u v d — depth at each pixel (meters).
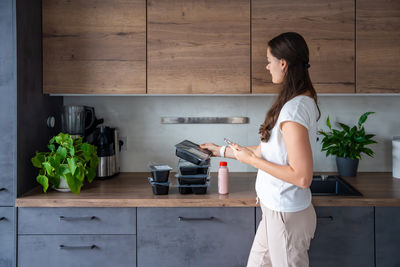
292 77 1.22
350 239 1.52
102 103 2.12
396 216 1.50
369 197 1.51
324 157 2.14
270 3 1.75
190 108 2.13
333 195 1.55
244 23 1.75
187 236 1.54
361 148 1.96
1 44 1.51
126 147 2.13
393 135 2.12
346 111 2.12
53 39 1.75
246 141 2.13
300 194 1.22
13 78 1.51
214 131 2.14
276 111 1.22
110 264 1.55
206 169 1.63
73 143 1.68
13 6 1.50
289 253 1.22
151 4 1.75
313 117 1.19
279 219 1.21
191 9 1.75
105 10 1.75
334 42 1.76
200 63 1.76
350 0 1.75
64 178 1.59
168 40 1.76
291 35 1.23
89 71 1.76
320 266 1.53
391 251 1.51
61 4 1.74
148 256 1.54
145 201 1.51
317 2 1.75
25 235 1.53
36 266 1.54
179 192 1.64
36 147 1.72
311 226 1.25
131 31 1.75
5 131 1.52
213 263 1.55
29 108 1.63
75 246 1.54
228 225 1.54
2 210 1.54
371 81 1.77
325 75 1.76
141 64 1.76
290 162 1.11
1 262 1.56
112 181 1.89
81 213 1.53
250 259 1.41
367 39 1.76
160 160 2.14
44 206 1.51
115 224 1.54
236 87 1.77
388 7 1.75
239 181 1.88
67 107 1.83
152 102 2.12
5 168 1.53
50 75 1.75
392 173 2.04
